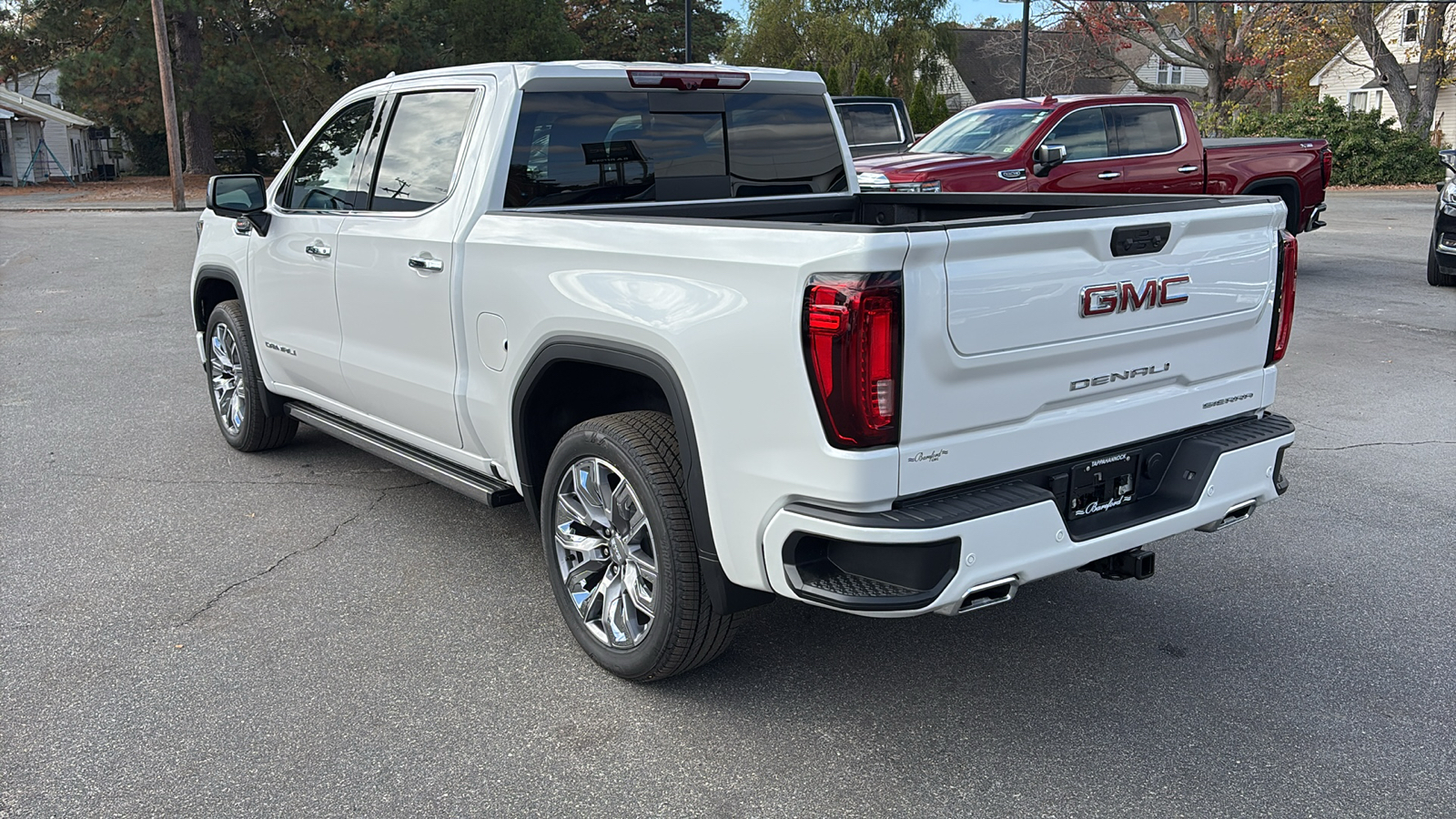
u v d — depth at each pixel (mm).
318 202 4812
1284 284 3570
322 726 3229
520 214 3648
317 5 33812
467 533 4820
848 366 2578
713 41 57438
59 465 5766
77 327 9906
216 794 2889
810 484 2721
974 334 2711
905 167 9711
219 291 6047
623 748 3125
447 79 4137
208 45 33719
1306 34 33500
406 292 4129
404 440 4520
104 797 2873
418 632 3859
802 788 2934
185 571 4375
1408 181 30453
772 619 3982
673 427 3273
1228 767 3016
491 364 3764
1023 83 30266
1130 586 4254
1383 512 5020
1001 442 2857
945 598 2693
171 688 3443
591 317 3260
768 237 2748
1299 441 6152
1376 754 3072
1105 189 10453
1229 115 32812
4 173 36688
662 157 4250
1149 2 33000
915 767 3029
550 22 40625
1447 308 10305
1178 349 3252
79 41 36312
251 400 5703
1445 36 32156
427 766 3027
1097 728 3227
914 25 42875
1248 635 3818
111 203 27719
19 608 4020
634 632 3436
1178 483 3334
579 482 3514
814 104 4750
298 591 4199
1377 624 3895
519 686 3477
